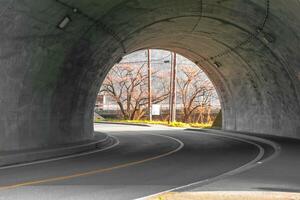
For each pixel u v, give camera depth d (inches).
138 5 666.2
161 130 1488.7
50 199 317.1
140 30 818.8
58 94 701.9
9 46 546.3
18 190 352.8
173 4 691.4
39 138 660.7
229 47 960.9
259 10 652.1
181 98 2920.8
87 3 581.9
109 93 2859.3
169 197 308.8
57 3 541.3
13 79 579.2
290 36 671.8
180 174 448.8
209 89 2709.2
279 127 959.6
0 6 490.3
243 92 1115.9
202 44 1040.2
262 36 775.1
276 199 305.3
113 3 624.1
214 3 689.6
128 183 390.0
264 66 910.4
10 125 592.7
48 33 589.0
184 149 750.5
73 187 367.6
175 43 1101.7
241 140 942.4
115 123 2225.6
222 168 496.7
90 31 674.8
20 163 536.1
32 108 636.7
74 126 795.4
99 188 363.3
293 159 566.9
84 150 718.5
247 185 370.3
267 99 991.0
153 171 470.9
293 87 836.0
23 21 532.7
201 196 313.3
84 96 821.2
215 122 1565.0
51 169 483.5
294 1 517.3
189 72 2733.8
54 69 657.6
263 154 647.8
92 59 770.2
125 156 632.4
